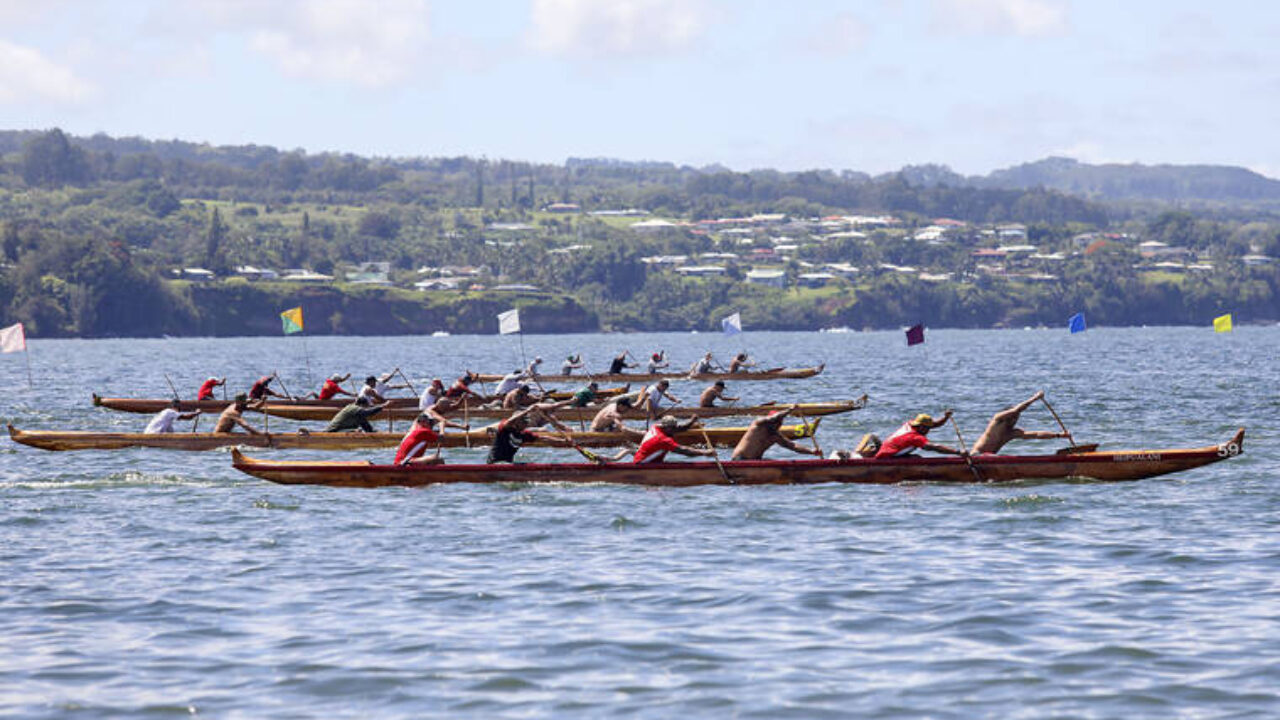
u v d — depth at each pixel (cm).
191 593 5291
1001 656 4272
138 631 4694
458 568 5759
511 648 4444
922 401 16438
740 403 17075
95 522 7025
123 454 10275
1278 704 3753
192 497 7919
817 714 3753
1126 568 5562
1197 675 4034
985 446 8162
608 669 4197
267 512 7338
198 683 4088
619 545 6272
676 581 5444
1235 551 5884
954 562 5744
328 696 3956
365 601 5141
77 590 5347
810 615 4834
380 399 12875
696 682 4053
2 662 4312
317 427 13212
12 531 6738
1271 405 14950
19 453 10375
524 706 3853
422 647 4466
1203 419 13075
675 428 8212
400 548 6244
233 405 10712
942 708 3791
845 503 7419
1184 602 4938
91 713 3816
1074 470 8069
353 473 8281
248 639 4584
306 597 5219
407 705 3872
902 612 4862
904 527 6644
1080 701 3828
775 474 8106
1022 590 5175
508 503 7581
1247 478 8219
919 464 8056
